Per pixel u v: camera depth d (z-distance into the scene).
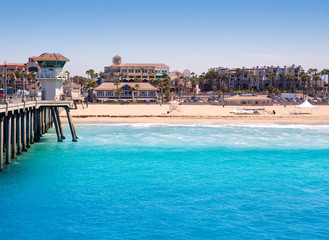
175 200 28.86
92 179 34.16
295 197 29.78
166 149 48.81
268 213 26.39
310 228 23.97
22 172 35.41
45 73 57.94
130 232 23.12
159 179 34.53
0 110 29.66
